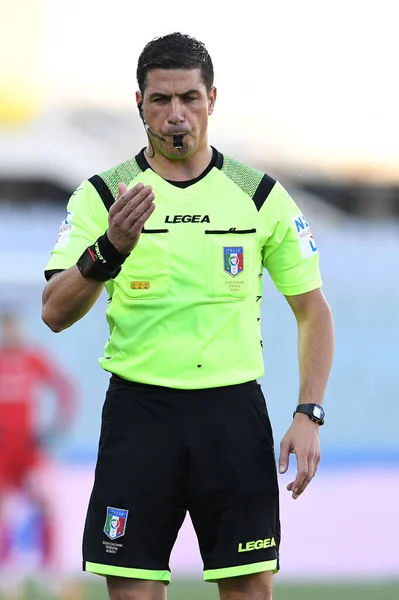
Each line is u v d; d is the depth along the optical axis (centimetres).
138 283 1309
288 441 1325
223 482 1302
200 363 1304
